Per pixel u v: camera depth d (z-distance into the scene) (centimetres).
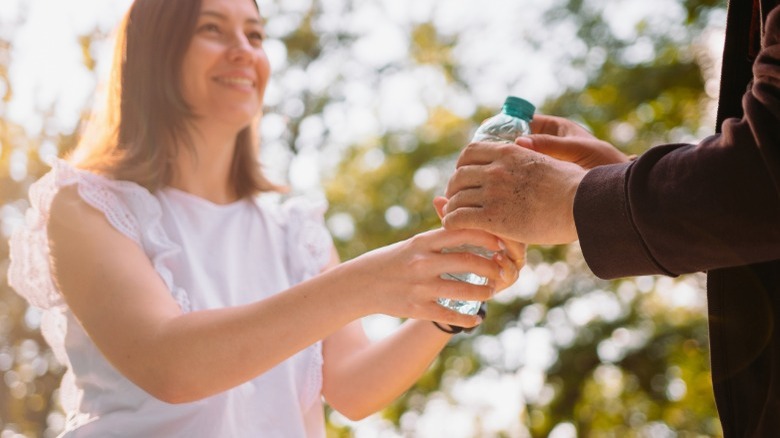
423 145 1362
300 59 1405
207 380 185
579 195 155
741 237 142
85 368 214
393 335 226
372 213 1356
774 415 150
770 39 144
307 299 180
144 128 230
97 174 221
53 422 1009
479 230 172
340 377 229
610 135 1191
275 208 252
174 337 188
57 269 211
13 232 222
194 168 237
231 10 238
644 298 1259
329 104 1385
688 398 1260
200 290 218
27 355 1002
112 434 207
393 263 176
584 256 154
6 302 977
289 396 221
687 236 145
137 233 214
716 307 156
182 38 233
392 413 1284
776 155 138
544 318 1266
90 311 203
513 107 201
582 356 1238
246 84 238
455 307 192
